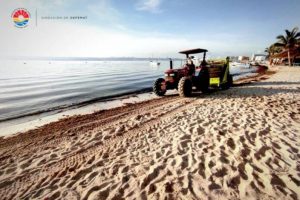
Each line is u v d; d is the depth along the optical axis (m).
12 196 2.65
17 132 5.48
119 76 24.31
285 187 2.55
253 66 49.78
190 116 5.70
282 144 3.68
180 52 9.27
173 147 3.77
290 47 38.25
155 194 2.51
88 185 2.78
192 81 8.91
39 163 3.51
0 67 51.75
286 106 6.42
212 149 3.61
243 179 2.73
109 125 5.48
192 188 2.60
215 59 11.04
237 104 6.85
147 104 8.09
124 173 3.01
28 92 12.58
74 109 8.22
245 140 3.89
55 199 2.53
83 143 4.30
